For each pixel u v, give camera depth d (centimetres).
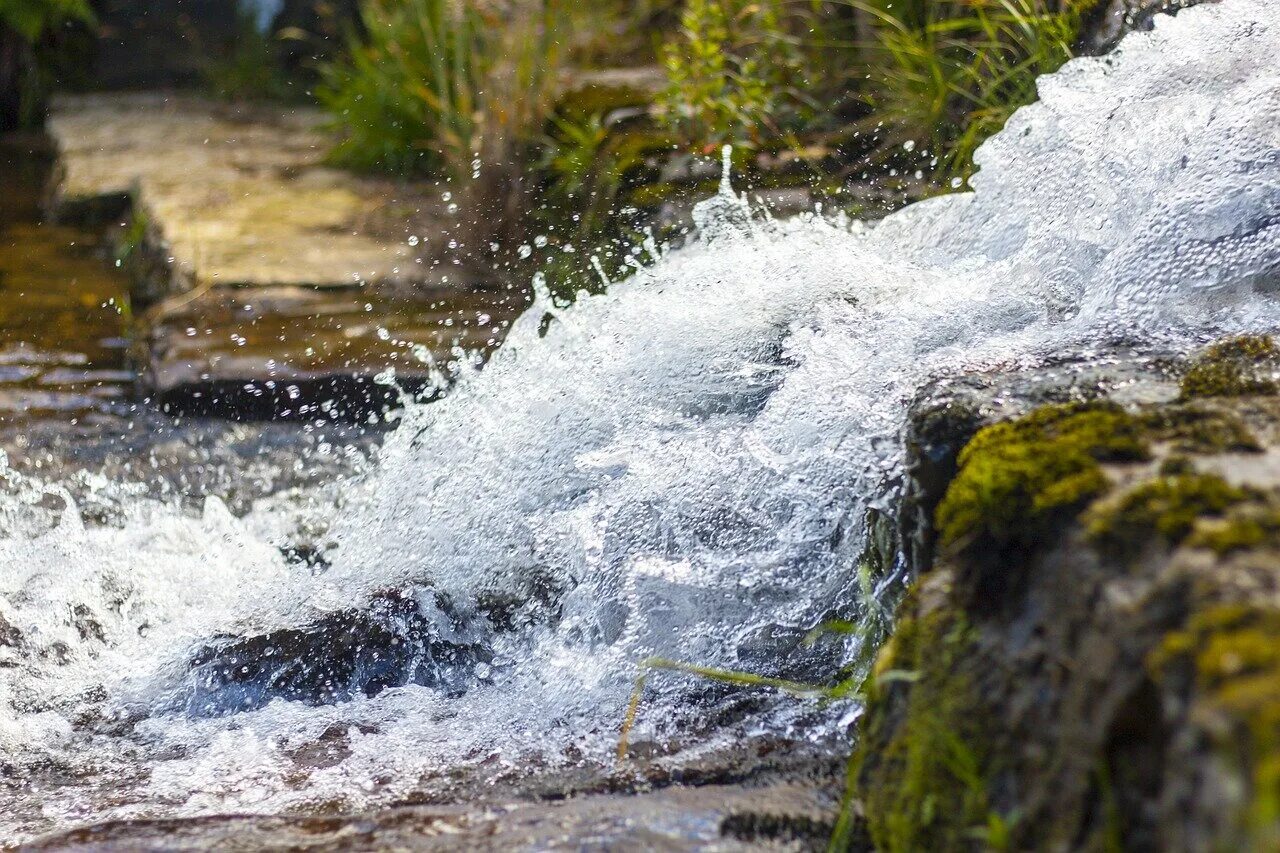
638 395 399
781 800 256
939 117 690
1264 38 405
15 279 856
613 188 733
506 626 360
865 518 317
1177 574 174
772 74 802
